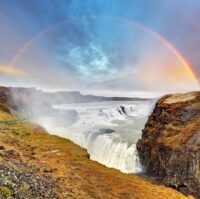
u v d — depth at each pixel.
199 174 25.56
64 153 33.50
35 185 16.95
